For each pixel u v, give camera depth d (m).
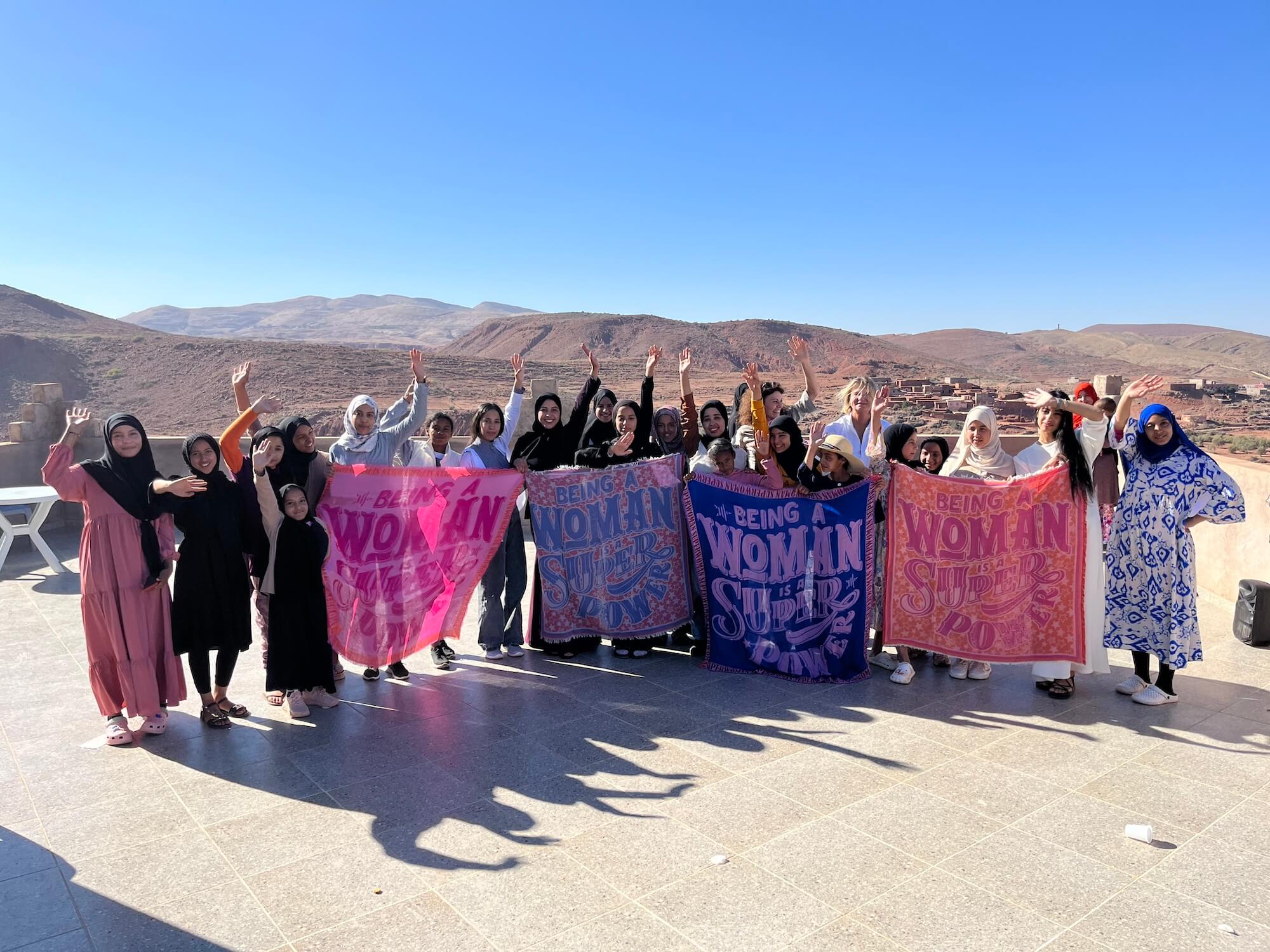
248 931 3.24
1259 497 7.99
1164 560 5.54
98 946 3.16
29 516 10.75
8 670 6.31
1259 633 7.01
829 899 3.46
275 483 5.59
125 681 4.93
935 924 3.29
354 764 4.75
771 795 4.37
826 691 5.99
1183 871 3.68
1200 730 5.29
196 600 5.12
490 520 6.54
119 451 4.87
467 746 5.00
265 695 5.90
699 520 6.47
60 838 3.95
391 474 6.12
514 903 3.42
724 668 6.41
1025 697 5.88
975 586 6.11
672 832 3.99
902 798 4.35
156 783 4.51
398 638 6.18
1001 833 3.99
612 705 5.68
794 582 6.29
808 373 7.80
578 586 6.64
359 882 3.58
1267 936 3.23
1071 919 3.32
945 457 6.64
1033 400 6.07
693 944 3.16
